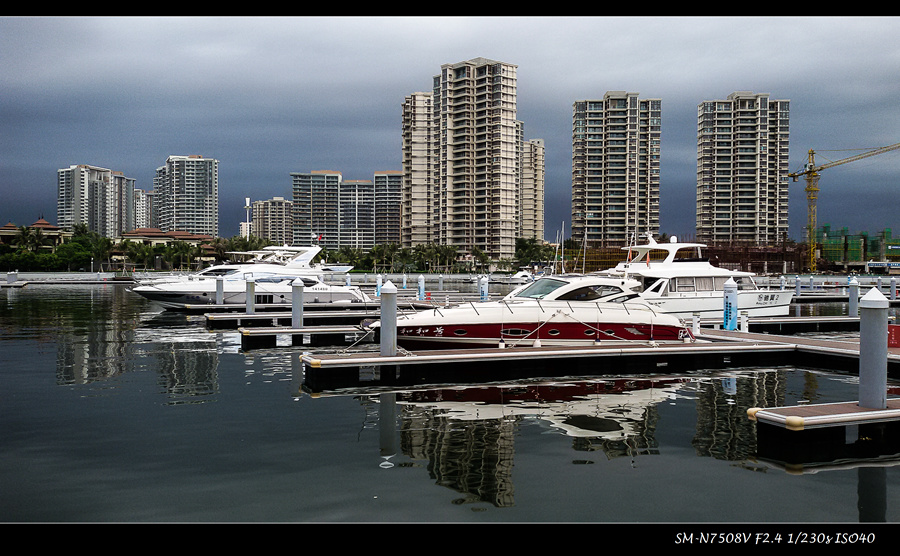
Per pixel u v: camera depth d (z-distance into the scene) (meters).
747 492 6.37
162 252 117.06
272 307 27.94
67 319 25.64
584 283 16.27
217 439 8.11
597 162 135.62
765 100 134.75
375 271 114.75
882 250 148.88
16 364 14.10
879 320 8.25
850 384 12.55
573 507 5.94
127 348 17.00
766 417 7.94
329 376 12.12
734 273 23.34
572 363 13.93
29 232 115.81
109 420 9.05
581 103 136.12
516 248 126.12
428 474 6.79
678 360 14.59
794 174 130.62
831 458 7.45
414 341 14.74
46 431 8.40
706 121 137.12
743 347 14.88
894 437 8.30
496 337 15.02
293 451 7.60
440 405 10.40
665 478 6.73
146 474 6.73
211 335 20.22
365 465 7.07
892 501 6.17
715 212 137.12
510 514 5.77
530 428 8.81
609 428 8.83
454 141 133.75
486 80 130.25
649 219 135.25
